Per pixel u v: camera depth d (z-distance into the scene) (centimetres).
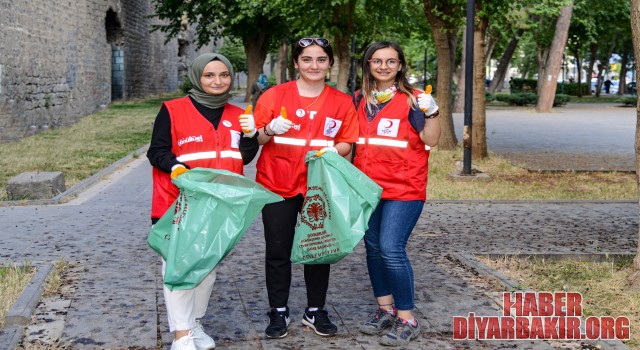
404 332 409
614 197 959
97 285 522
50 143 1678
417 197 411
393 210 411
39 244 661
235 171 385
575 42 4484
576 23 3788
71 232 716
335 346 406
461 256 611
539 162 1320
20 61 1791
